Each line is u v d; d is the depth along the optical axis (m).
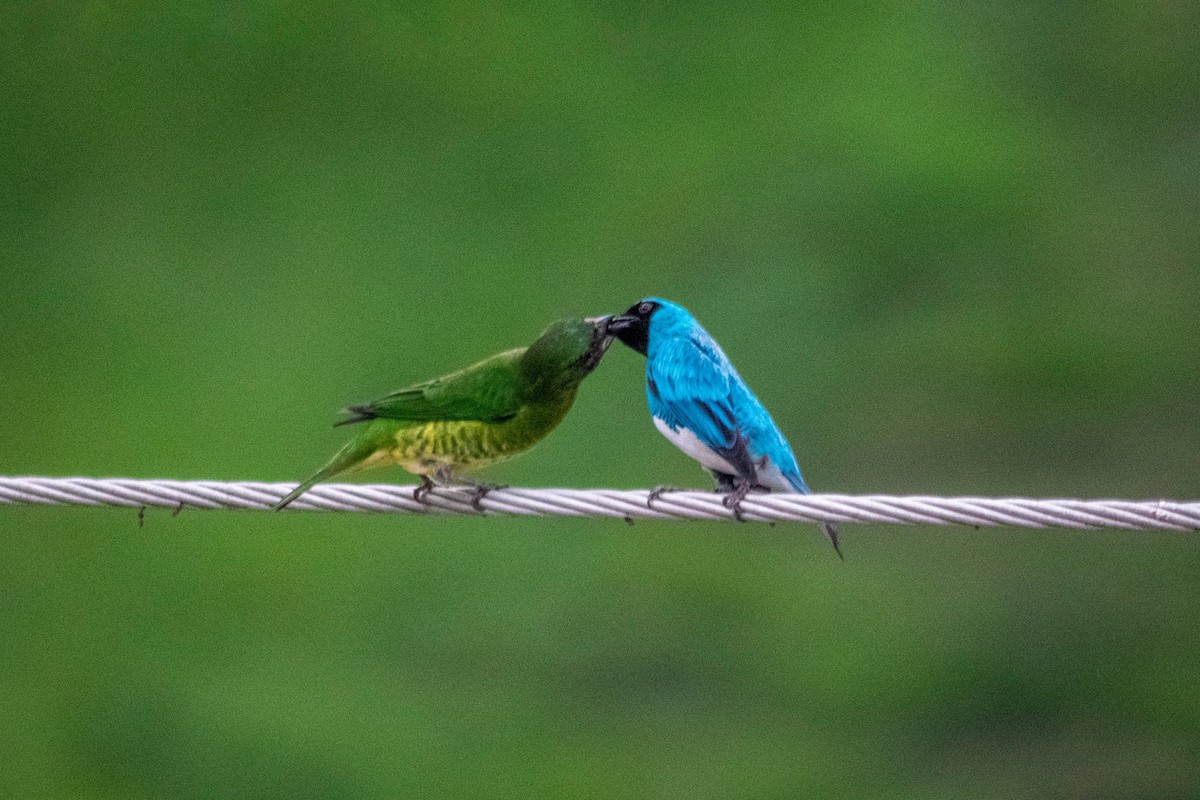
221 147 23.23
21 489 7.80
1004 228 21.67
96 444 19.59
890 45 23.97
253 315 21.06
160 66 23.83
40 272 21.77
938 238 21.27
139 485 7.80
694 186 21.91
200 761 16.78
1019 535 17.91
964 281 20.98
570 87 23.44
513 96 23.45
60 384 20.33
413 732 16.62
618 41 23.97
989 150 22.39
